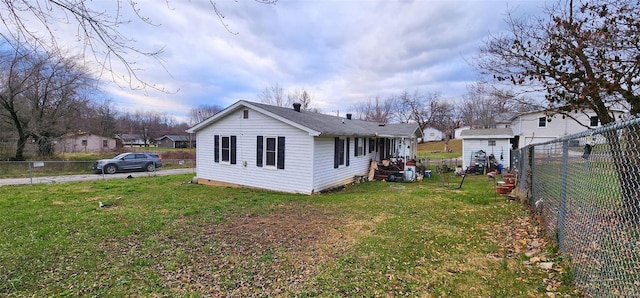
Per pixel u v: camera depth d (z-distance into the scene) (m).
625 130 2.68
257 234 5.47
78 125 26.67
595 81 4.69
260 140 11.24
